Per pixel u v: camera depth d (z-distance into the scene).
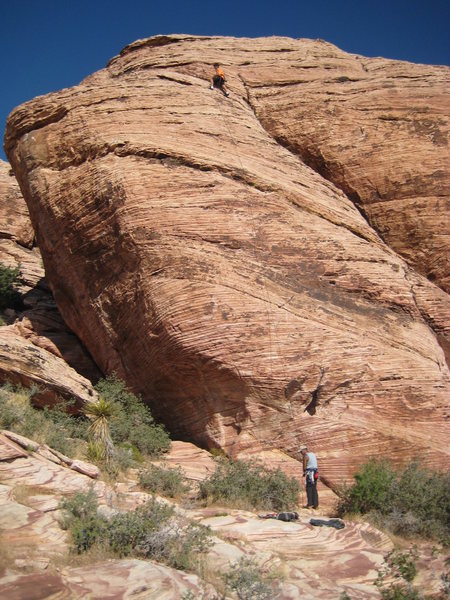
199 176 15.80
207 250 14.83
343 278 15.20
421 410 13.95
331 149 18.00
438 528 11.16
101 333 16.78
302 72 19.33
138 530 8.95
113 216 15.71
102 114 16.97
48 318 20.17
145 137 16.34
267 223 15.48
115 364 16.67
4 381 15.59
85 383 16.14
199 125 16.80
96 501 9.80
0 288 22.73
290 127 18.36
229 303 14.18
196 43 20.11
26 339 19.00
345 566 9.20
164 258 14.78
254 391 13.81
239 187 15.88
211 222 15.20
